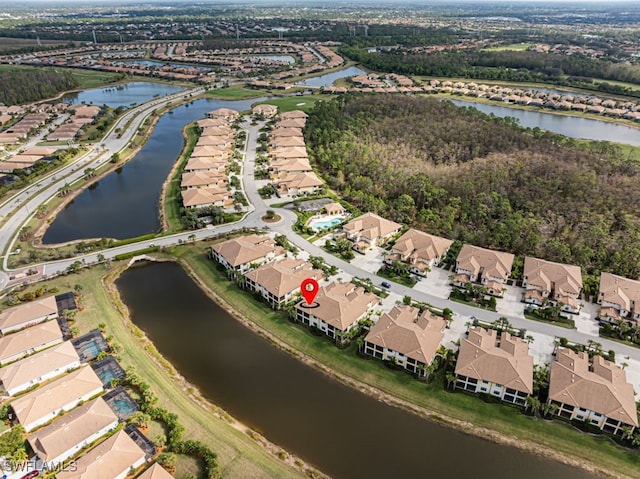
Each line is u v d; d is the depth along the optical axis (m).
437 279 113.44
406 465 68.88
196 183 162.00
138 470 65.88
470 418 76.62
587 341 92.69
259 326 98.44
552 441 72.38
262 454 69.25
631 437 70.38
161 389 80.56
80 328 94.56
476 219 136.12
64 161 188.62
